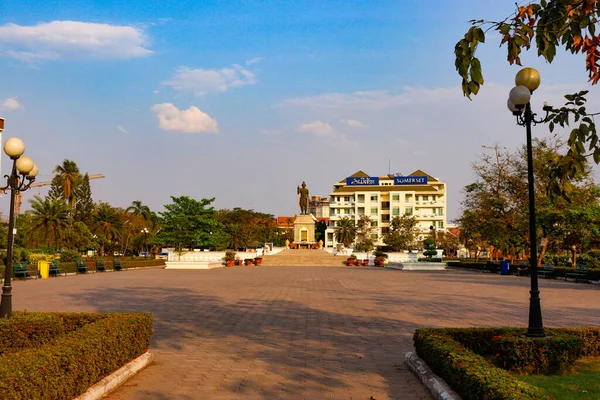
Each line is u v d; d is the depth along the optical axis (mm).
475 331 8891
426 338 8336
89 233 55375
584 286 26469
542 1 6234
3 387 5020
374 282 29062
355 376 8305
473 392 6008
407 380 8062
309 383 7902
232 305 17766
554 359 8094
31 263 38594
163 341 11281
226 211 106250
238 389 7578
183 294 21719
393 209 101875
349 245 91500
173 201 56750
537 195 37125
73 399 6465
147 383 7914
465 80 5516
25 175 11102
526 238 40031
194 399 7105
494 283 28531
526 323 13555
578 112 6984
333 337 11695
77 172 66125
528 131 9203
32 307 17141
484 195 41031
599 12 5977
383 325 13359
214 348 10523
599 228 34875
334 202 106188
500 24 5781
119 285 26734
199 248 60375
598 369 8430
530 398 5180
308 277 33844
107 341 7551
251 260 55531
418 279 32031
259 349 10422
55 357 6078
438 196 105625
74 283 28234
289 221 152500
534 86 9258
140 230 84812
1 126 40500
